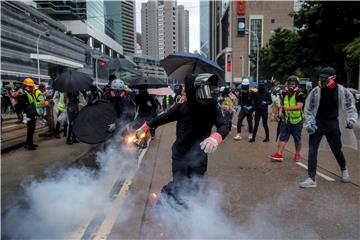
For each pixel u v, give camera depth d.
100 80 62.91
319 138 5.65
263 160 7.76
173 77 7.88
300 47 22.92
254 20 120.44
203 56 6.88
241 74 121.69
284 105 7.43
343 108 5.66
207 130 3.72
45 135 10.82
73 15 87.25
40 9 83.81
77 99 9.77
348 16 18.83
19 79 42.69
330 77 5.50
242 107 10.84
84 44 79.06
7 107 22.16
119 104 6.73
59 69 62.72
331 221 4.21
